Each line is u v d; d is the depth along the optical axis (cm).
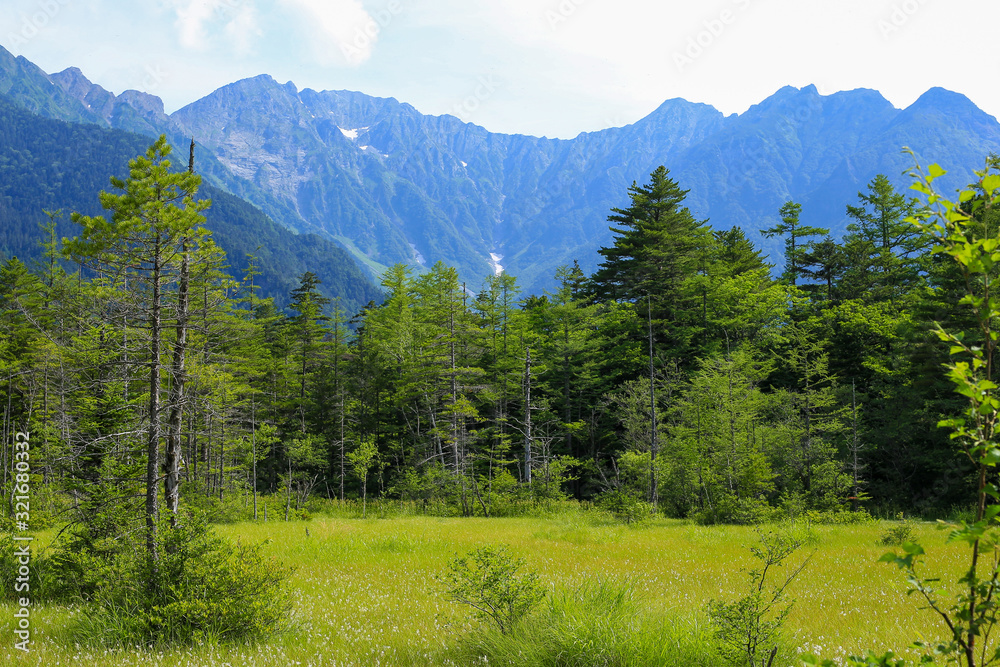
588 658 566
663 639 581
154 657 653
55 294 4119
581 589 759
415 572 1248
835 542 1811
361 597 991
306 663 618
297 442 4584
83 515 1076
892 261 4766
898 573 1146
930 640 655
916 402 3491
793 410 3575
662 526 2672
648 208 4997
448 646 667
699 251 5206
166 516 862
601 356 4881
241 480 3847
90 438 1162
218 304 1363
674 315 4753
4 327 3844
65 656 664
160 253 1143
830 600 915
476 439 4381
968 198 251
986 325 245
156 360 1127
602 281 5297
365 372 5441
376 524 2864
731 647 529
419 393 4522
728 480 3153
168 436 1169
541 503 3734
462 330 4631
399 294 5559
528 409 4134
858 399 3909
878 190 5144
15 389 3425
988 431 243
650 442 3719
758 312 4491
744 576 1170
